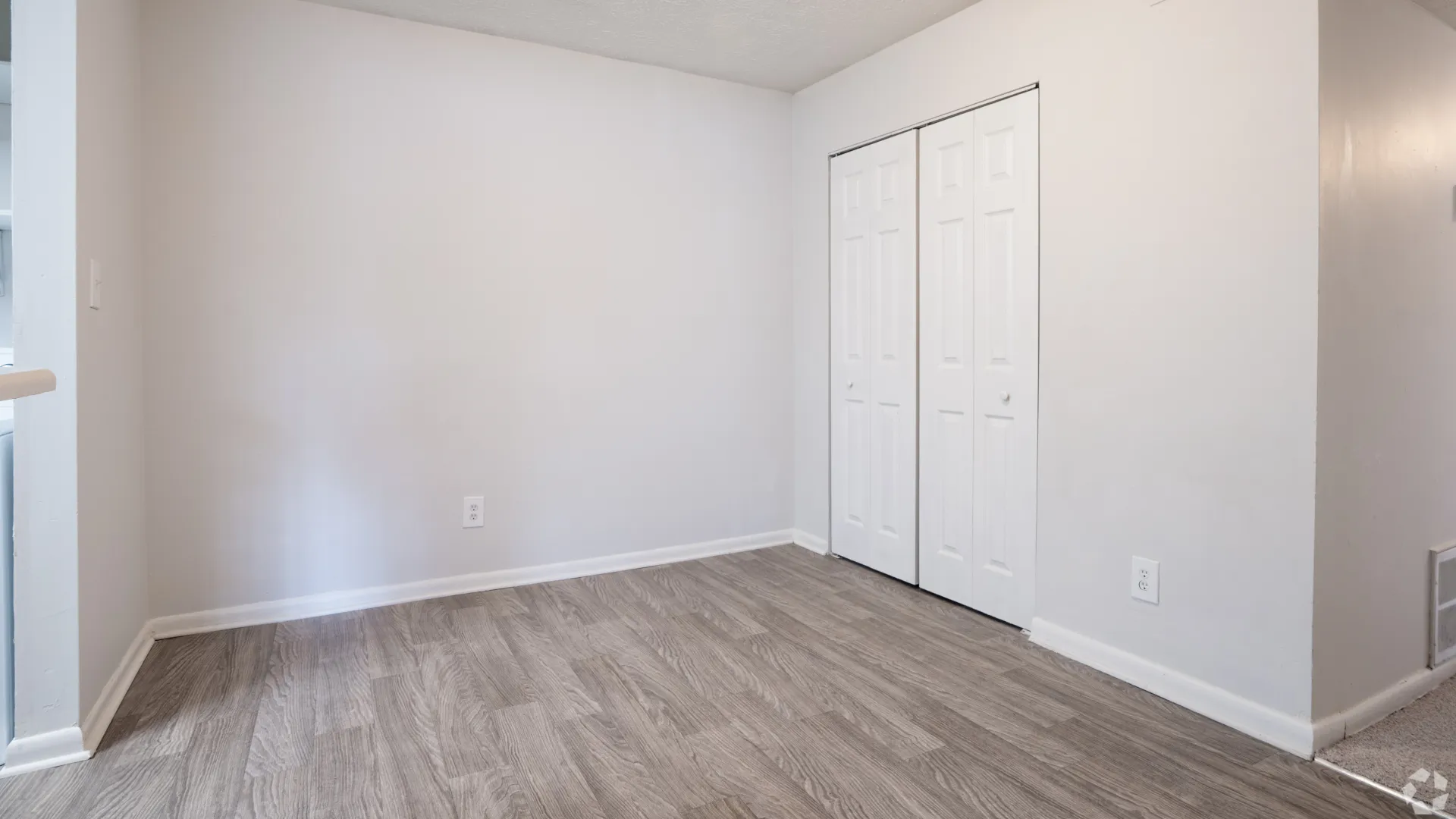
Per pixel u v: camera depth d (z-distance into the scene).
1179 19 1.98
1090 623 2.27
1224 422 1.90
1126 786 1.64
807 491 3.65
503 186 2.98
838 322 3.40
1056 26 2.32
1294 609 1.77
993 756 1.76
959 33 2.70
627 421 3.28
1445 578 2.11
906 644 2.44
